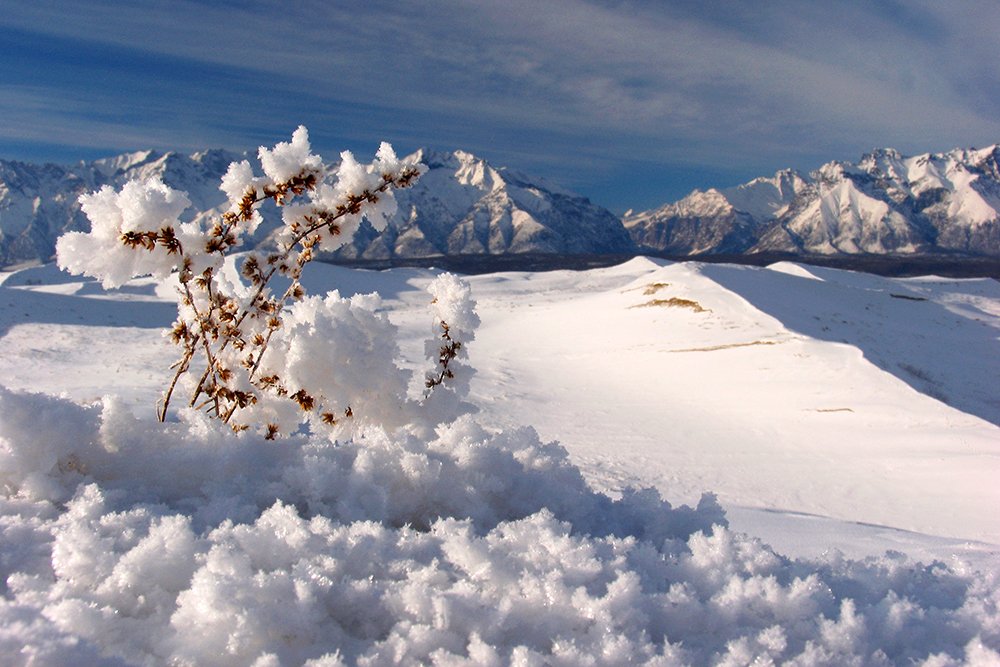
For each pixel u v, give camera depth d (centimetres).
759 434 1532
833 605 171
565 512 245
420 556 186
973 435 1402
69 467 233
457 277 368
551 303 4425
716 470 1256
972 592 183
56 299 3272
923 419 1520
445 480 243
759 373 1978
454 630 153
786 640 154
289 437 284
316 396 335
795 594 166
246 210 319
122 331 2623
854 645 153
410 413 345
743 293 2867
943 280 5353
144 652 142
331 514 220
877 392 1712
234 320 337
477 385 1923
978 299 4584
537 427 1513
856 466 1295
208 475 241
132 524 192
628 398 1897
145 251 285
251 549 175
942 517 1019
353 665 142
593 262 19138
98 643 139
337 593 161
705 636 159
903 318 3003
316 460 235
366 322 343
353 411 336
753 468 1280
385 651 144
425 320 3469
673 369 2155
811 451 1402
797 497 1116
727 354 2186
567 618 159
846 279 4875
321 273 5147
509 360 2481
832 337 2300
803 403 1708
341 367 325
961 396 1889
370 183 339
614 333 2728
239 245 323
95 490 210
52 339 2341
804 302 2944
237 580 153
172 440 257
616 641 147
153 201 276
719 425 1616
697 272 3262
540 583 166
